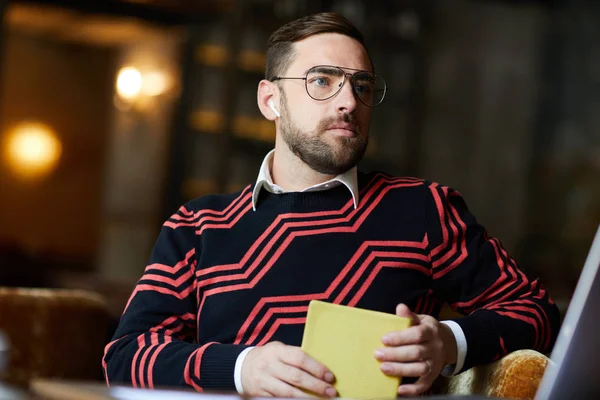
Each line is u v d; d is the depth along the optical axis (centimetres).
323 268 212
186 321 221
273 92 231
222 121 1148
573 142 1311
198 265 221
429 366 173
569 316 122
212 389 191
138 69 1200
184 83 1152
